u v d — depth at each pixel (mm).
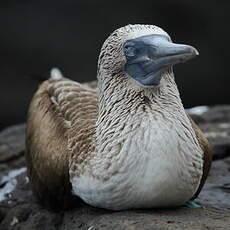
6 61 32562
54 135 13414
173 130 12117
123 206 12438
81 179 12523
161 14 33281
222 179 15383
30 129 14414
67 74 32250
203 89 31312
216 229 11641
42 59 32688
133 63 12367
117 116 12312
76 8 33469
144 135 12055
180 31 33125
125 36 12469
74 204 13430
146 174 12023
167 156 12016
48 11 33500
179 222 11969
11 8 33562
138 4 33469
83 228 12781
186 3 33250
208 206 13812
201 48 32469
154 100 12312
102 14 33344
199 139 13102
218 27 32938
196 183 12516
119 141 12133
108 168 12148
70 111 13578
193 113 19891
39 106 14492
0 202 15617
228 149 16938
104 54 12641
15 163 17422
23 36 33094
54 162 13039
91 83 16578
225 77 31562
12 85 31969
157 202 12344
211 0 33312
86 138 12656
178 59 12023
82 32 33031
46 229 14016
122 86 12438
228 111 20062
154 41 12250
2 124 31031
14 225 14789
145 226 11828
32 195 15438
